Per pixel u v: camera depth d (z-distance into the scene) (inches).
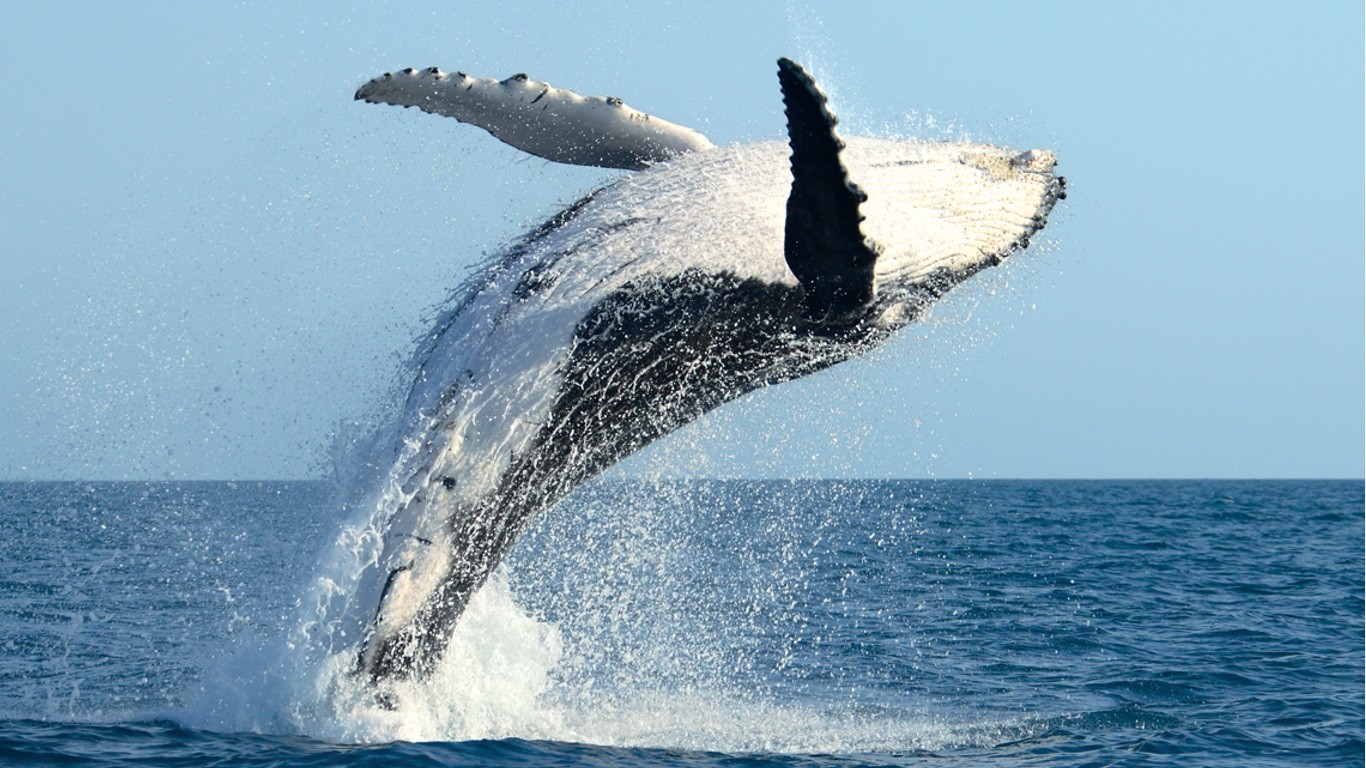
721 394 1763.0
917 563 5354.3
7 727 1798.7
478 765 1612.9
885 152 1691.7
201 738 1718.8
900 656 2869.1
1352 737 2065.7
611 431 1716.3
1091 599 4128.9
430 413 1633.9
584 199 1689.2
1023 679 2618.1
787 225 1419.8
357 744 1676.9
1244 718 2217.0
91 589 3543.3
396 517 1628.9
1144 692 2491.4
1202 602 4151.1
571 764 1648.6
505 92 1732.3
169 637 2689.5
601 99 1756.9
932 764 1803.6
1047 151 1825.8
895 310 1734.7
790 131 1309.1
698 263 1626.5
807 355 1745.8
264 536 5142.7
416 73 1708.9
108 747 1679.4
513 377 1627.7
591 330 1628.9
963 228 1724.9
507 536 1712.6
